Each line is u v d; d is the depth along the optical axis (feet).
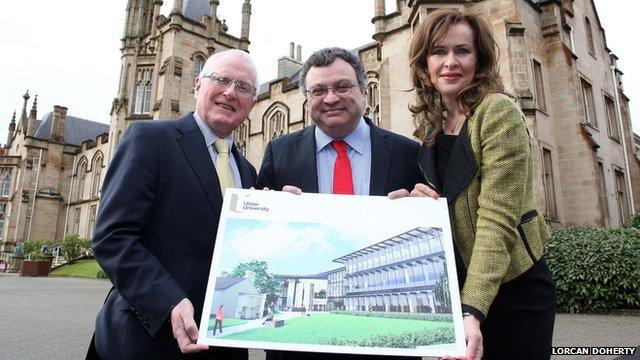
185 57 99.50
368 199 8.01
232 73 9.36
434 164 8.65
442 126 8.91
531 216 7.52
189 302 6.52
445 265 7.00
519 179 6.93
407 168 10.11
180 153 8.36
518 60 45.52
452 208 7.83
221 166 9.04
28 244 119.44
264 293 6.94
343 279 7.09
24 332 24.26
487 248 6.54
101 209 7.50
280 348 6.34
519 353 7.02
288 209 7.89
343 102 9.60
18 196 149.28
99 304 37.73
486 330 7.38
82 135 167.32
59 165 154.30
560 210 49.62
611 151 64.34
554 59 54.24
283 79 92.73
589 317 26.66
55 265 104.73
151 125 8.45
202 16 109.91
